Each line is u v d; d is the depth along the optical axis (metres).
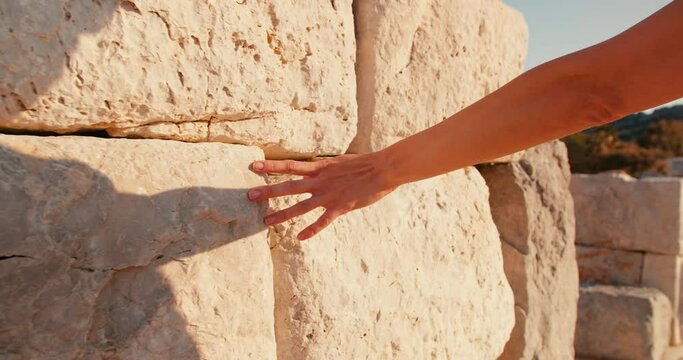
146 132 0.90
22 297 0.76
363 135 1.20
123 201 0.83
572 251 1.83
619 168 12.44
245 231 0.94
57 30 0.79
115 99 0.84
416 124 1.26
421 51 1.27
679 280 3.51
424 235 1.27
